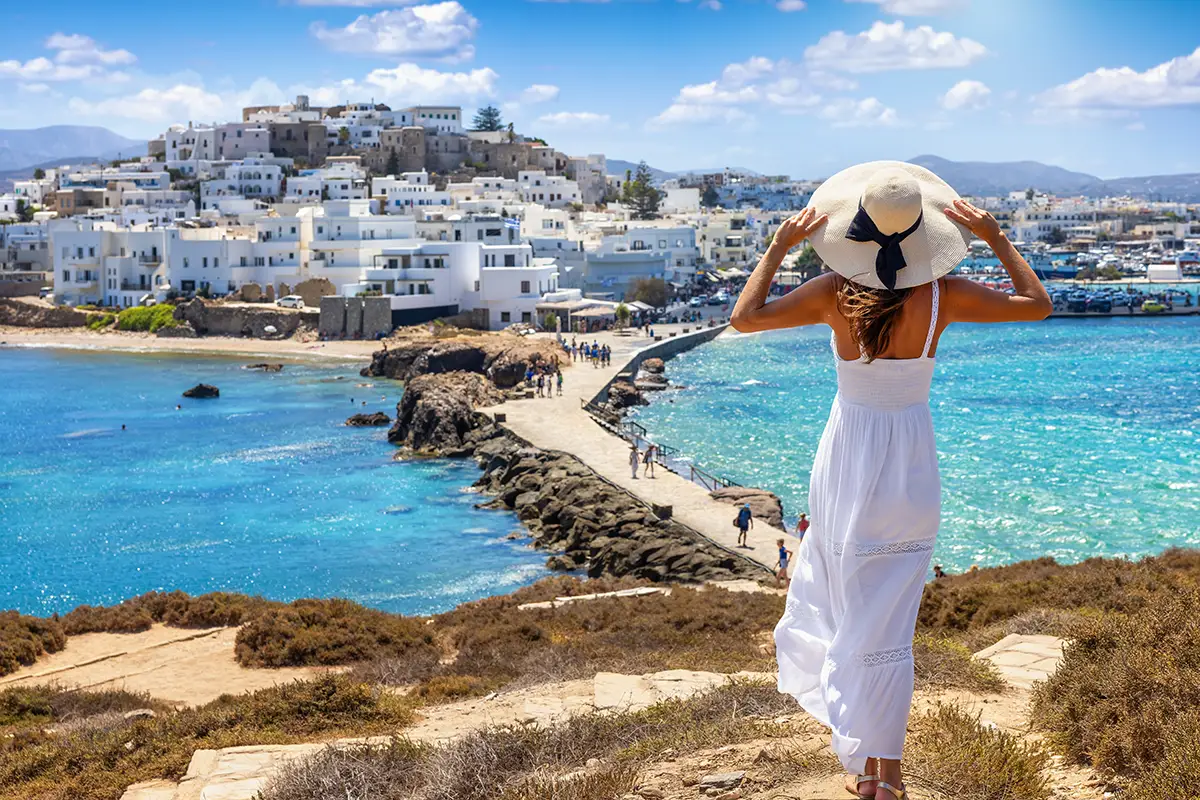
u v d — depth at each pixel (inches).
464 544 2006.6
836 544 275.6
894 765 281.0
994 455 2714.1
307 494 2412.6
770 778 343.9
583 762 444.5
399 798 454.9
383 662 958.4
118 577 1772.9
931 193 271.0
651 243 7081.7
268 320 5679.1
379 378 4399.6
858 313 263.9
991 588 893.8
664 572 1674.5
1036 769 343.6
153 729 687.1
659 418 3405.5
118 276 6368.1
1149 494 2267.5
